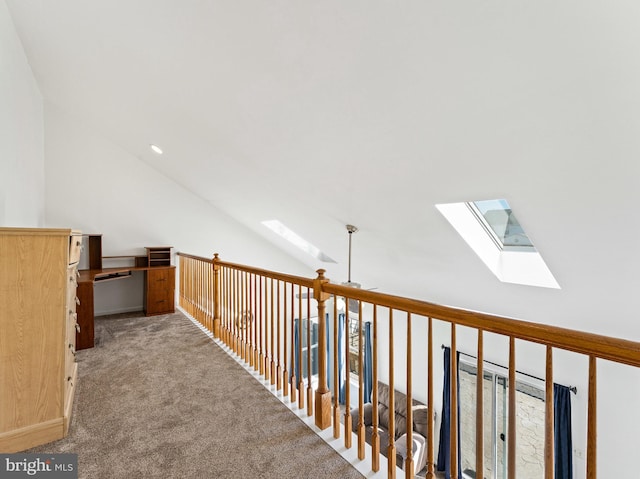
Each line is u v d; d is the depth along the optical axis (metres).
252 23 1.76
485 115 1.71
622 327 2.92
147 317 4.87
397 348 5.77
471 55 1.45
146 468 1.71
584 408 3.75
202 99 2.71
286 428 2.08
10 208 2.69
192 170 4.66
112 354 3.32
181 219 5.81
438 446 4.99
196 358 3.23
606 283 2.57
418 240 3.50
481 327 1.22
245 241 6.50
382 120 2.07
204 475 1.67
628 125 1.43
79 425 2.07
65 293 1.96
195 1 1.76
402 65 1.64
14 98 2.79
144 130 4.00
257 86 2.26
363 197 3.18
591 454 0.97
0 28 2.30
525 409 4.23
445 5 1.31
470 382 4.80
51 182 4.67
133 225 5.35
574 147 1.66
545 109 1.54
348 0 1.45
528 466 4.19
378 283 5.43
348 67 1.79
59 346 1.94
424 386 5.36
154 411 2.25
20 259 1.83
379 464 1.73
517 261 3.22
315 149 2.71
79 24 2.34
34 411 1.87
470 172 2.19
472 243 3.11
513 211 2.39
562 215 2.16
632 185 1.70
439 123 1.90
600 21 1.13
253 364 3.04
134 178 5.34
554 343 1.04
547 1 1.15
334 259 5.57
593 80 1.33
